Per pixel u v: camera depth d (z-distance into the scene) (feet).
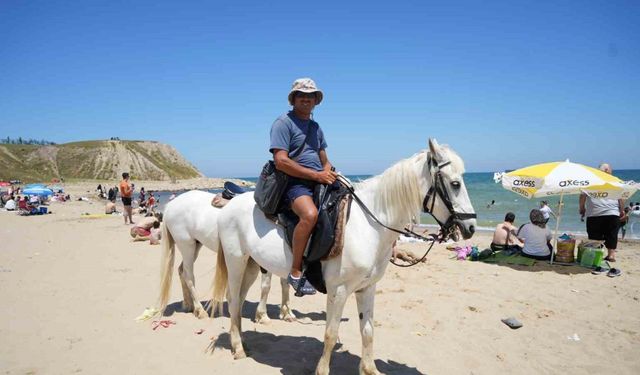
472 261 30.83
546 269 27.91
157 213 46.50
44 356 13.58
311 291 12.94
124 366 13.00
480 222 62.75
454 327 17.42
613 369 13.91
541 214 30.25
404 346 15.33
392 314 18.90
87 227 50.11
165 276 17.51
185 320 17.34
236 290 13.71
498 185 180.24
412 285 23.93
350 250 10.69
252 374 12.69
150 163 389.39
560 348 15.51
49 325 16.40
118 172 358.43
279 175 11.28
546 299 21.33
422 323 17.81
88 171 353.51
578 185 26.53
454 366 13.88
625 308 19.95
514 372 13.61
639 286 23.67
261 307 17.49
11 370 12.57
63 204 97.86
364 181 11.96
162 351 14.17
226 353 14.14
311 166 11.75
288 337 15.94
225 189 16.94
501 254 31.30
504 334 16.75
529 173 28.84
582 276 25.98
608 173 29.78
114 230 47.14
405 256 30.32
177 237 17.30
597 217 29.04
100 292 21.34
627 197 25.71
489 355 14.79
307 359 13.92
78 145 388.98
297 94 11.64
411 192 10.70
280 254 11.78
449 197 10.33
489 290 22.91
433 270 27.73
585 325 17.80
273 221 12.17
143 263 28.91
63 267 27.43
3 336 15.19
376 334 16.47
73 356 13.65
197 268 28.12
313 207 10.77
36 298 20.03
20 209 68.74
